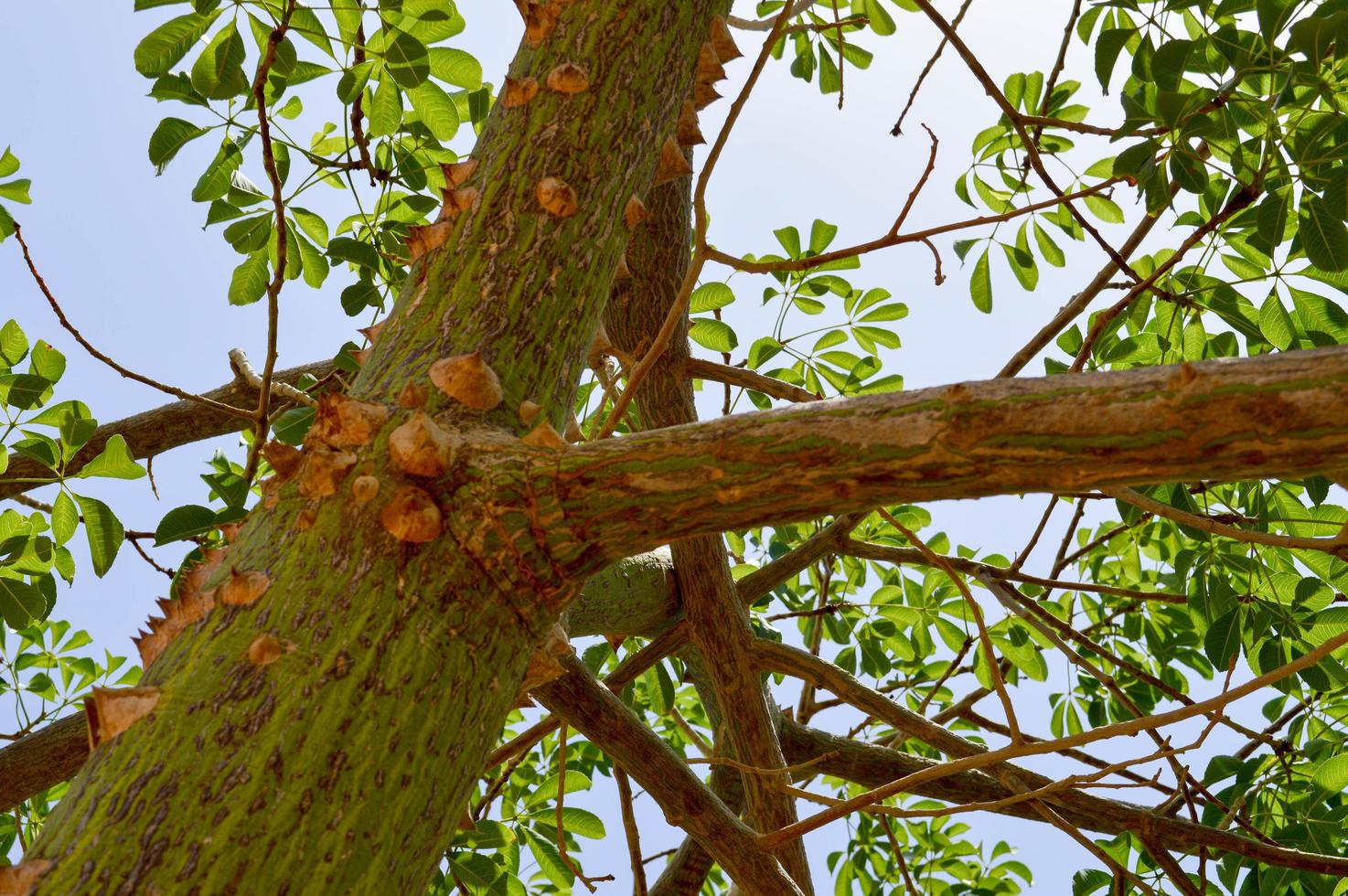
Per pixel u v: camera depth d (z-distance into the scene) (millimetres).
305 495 1382
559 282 1471
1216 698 1413
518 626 1385
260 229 2104
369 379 1433
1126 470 1271
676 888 2588
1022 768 2281
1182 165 1771
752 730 2338
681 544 2252
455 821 1363
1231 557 2070
